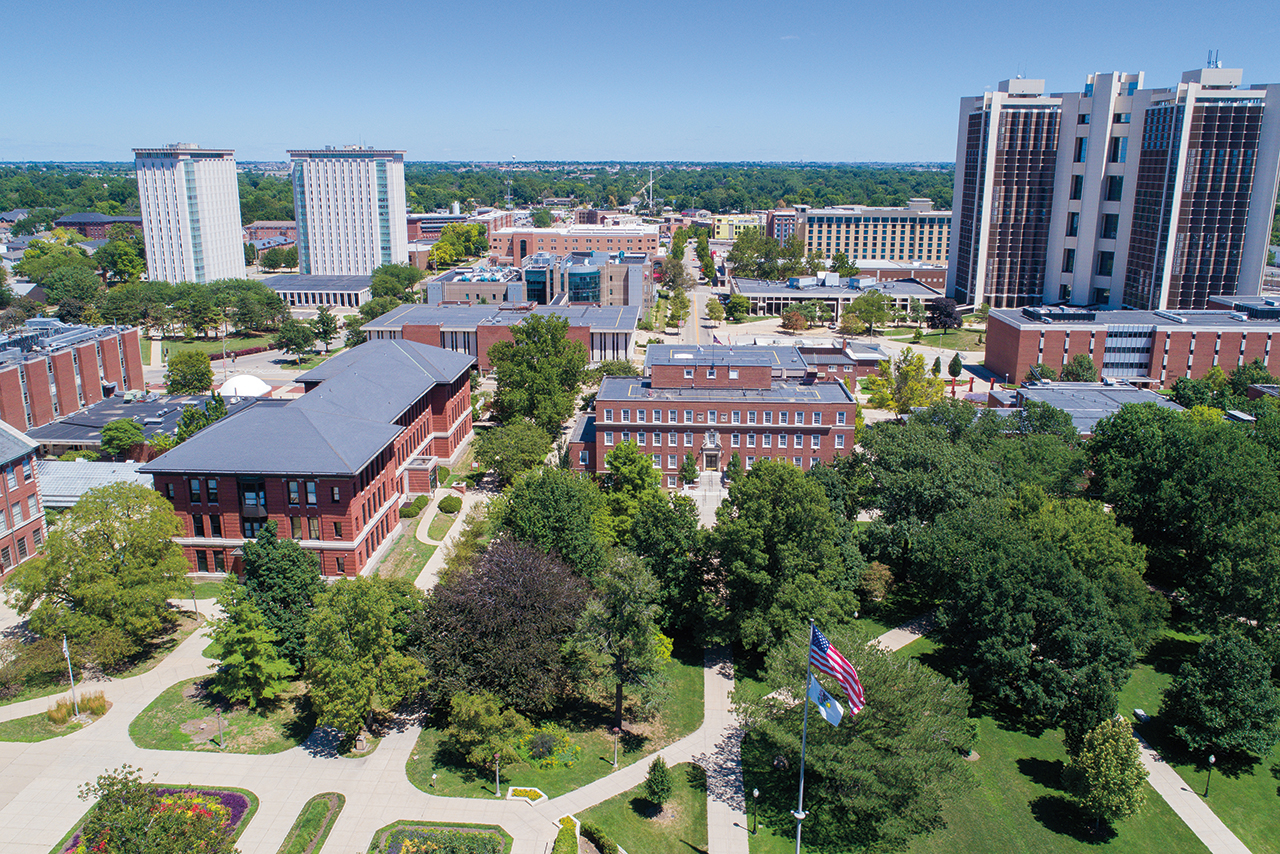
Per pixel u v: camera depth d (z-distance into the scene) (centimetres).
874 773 6297
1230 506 9750
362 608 6662
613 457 11119
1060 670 7588
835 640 6888
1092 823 6756
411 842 5888
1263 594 8475
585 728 7575
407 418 12312
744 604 8669
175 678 7888
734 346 16075
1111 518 9419
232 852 5303
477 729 6669
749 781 6944
